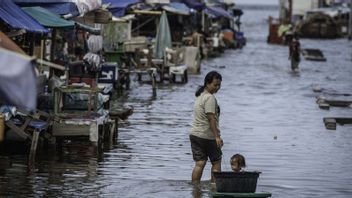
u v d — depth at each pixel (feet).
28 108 46.50
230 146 92.12
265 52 300.40
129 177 73.10
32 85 44.98
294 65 211.61
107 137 91.86
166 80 171.63
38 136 79.10
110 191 67.36
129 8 190.60
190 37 229.86
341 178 75.31
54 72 107.65
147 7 212.02
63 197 64.80
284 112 124.77
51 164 77.66
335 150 90.99
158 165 79.05
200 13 278.26
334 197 67.31
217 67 217.56
